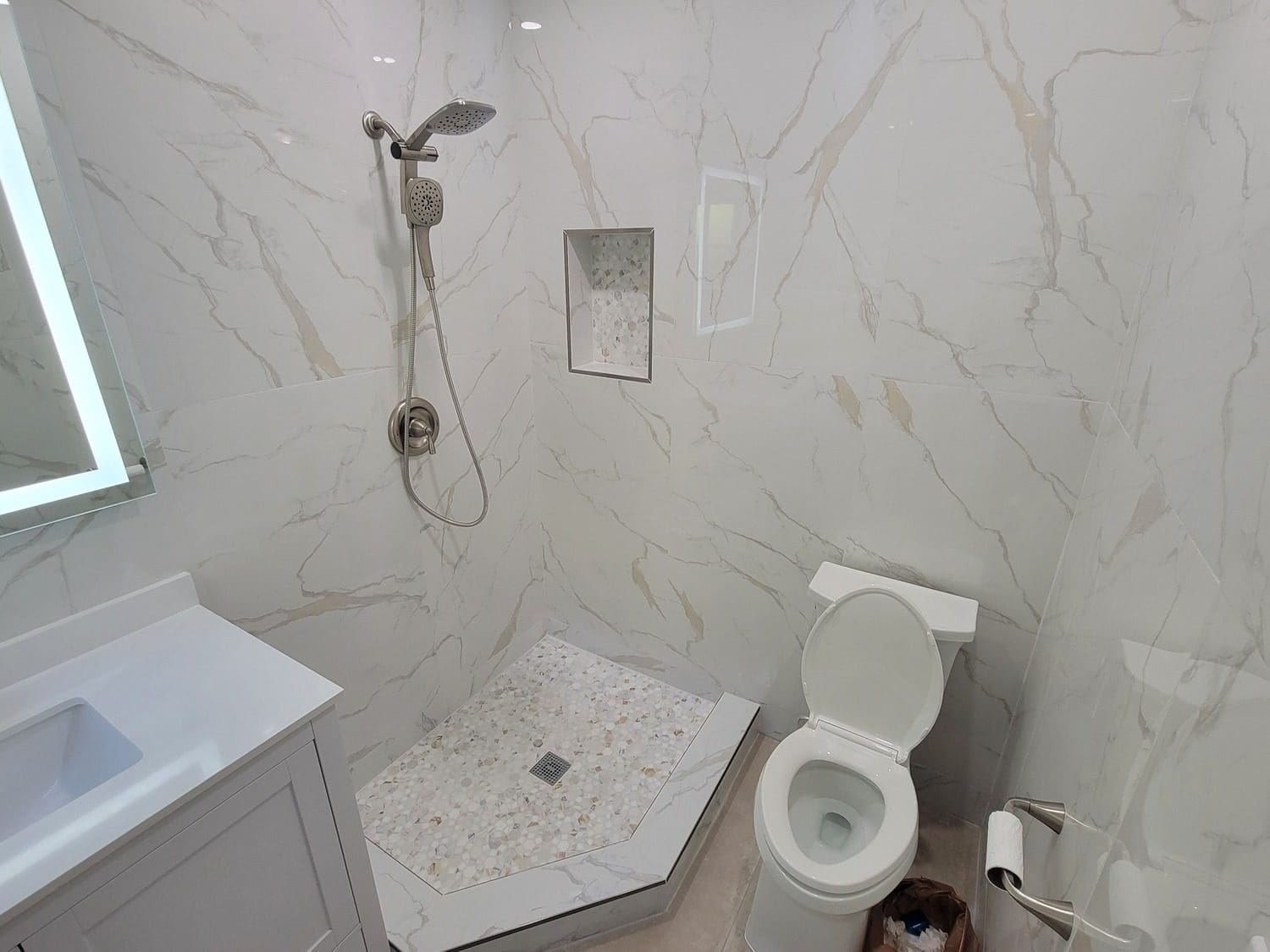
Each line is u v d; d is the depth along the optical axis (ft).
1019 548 4.71
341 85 4.42
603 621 7.51
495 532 6.84
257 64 3.93
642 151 5.37
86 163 3.29
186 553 4.07
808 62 4.46
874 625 4.81
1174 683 1.83
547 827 5.42
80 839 2.45
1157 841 1.68
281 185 4.20
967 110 4.02
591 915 4.80
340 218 4.61
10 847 2.40
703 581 6.53
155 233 3.62
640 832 5.36
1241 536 1.51
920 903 4.55
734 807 5.99
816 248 4.85
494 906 4.73
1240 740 1.30
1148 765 1.91
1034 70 3.76
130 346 3.60
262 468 4.42
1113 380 3.99
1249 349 1.73
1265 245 1.77
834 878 3.85
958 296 4.40
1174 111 3.47
